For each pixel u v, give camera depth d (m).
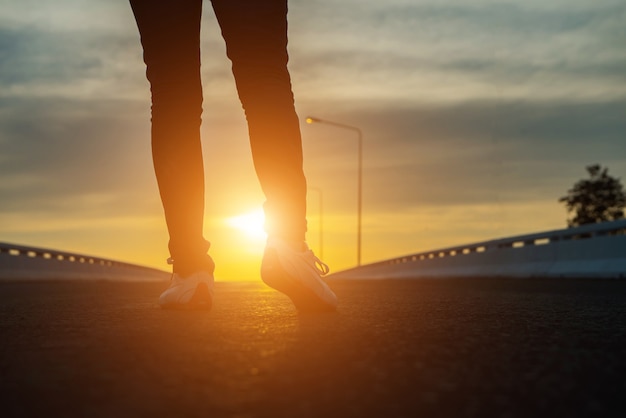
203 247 3.98
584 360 1.99
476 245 22.69
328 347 2.22
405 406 1.43
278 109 3.58
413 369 1.83
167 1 3.93
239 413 1.38
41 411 1.42
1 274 17.39
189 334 2.59
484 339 2.42
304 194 3.62
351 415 1.36
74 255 23.05
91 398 1.52
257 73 3.58
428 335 2.52
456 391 1.57
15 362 1.99
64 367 1.89
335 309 3.64
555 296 6.51
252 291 8.41
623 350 2.18
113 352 2.15
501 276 20.36
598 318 3.35
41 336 2.57
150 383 1.66
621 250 15.36
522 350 2.17
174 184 3.92
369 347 2.22
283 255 3.50
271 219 3.58
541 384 1.65
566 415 1.37
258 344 2.29
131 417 1.35
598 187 78.06
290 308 4.07
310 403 1.46
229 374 1.76
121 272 29.25
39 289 9.89
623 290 8.75
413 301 5.13
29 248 19.48
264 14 3.57
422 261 28.52
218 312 3.72
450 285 12.12
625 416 1.37
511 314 3.54
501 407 1.43
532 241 19.39
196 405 1.44
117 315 3.55
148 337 2.50
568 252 17.38
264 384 1.64
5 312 3.92
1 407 1.46
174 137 3.97
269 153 3.57
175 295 3.92
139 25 4.01
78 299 5.85
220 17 3.61
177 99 3.98
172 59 3.96
